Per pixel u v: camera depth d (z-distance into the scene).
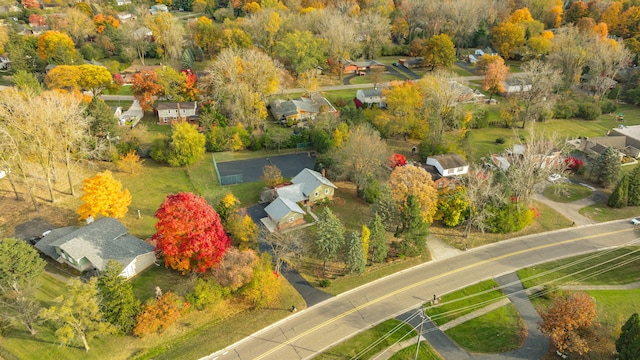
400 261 60.81
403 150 92.31
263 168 81.06
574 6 176.38
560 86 121.44
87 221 61.41
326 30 137.75
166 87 102.12
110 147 80.88
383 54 163.62
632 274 59.62
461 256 62.53
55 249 54.41
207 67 128.62
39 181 71.56
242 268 49.88
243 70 97.00
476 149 90.88
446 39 134.75
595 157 83.44
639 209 75.19
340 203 73.06
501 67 117.50
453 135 94.88
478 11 163.62
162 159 82.56
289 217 65.25
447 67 136.88
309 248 62.03
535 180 69.50
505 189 68.25
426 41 143.75
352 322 50.84
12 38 119.50
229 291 51.31
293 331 49.28
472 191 66.12
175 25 142.62
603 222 71.38
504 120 106.25
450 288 56.50
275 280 52.16
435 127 90.81
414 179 63.31
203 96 107.44
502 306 53.94
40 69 118.50
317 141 88.75
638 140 93.06
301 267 58.75
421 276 58.38
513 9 182.62
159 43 139.62
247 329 49.12
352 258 55.28
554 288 56.47
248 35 141.75
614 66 127.69
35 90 88.25
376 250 58.38
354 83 133.75
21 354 43.22
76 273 52.94
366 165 73.38
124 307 45.28
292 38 123.50
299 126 101.38
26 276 47.00
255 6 177.38
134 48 145.50
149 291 51.66
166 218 50.66
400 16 175.38
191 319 49.41
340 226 58.81
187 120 99.62
